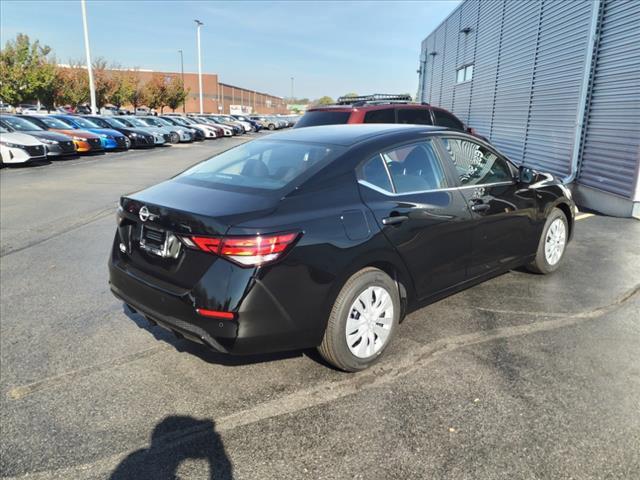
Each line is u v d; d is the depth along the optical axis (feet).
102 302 15.11
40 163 56.49
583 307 14.05
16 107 144.66
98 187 38.99
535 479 7.50
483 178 13.83
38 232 24.14
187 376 10.76
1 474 7.87
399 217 10.96
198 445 8.50
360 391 10.03
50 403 9.80
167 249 9.78
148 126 92.17
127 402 9.82
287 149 12.00
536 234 15.62
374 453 8.17
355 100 31.53
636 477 7.52
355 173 10.83
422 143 12.46
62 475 7.84
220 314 8.96
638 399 9.50
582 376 10.37
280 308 9.24
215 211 9.30
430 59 84.79
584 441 8.32
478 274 13.56
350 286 10.15
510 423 8.85
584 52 30.35
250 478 7.71
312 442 8.49
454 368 10.79
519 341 12.01
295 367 11.05
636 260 18.42
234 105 323.98
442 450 8.20
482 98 53.62
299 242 9.32
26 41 121.90
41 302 15.12
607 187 28.12
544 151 36.68
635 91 25.55
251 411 9.43
